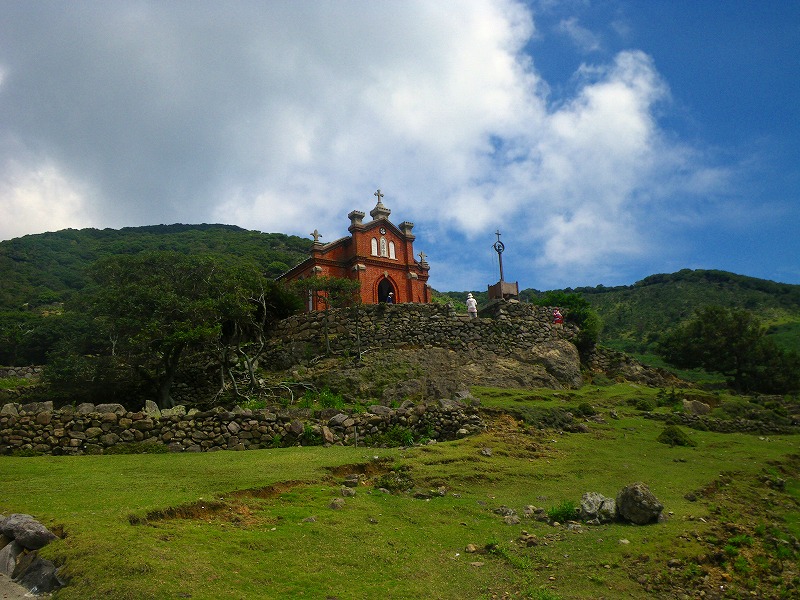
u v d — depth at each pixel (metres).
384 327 35.12
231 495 13.41
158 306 30.39
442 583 10.59
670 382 38.25
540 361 34.72
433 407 22.06
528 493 16.14
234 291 33.53
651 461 20.45
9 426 18.36
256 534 11.45
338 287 37.03
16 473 14.69
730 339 42.72
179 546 10.36
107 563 9.25
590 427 24.86
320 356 33.72
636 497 14.02
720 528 13.98
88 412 19.17
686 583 11.41
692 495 16.50
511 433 21.98
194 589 9.09
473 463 17.75
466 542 12.55
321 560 10.84
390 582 10.39
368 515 13.34
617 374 37.62
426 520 13.52
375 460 17.12
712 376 55.72
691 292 85.75
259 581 9.77
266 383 30.05
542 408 25.61
